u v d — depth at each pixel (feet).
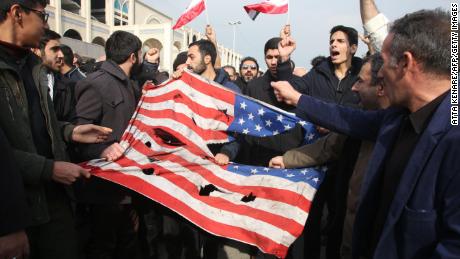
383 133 4.93
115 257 10.18
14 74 5.93
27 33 6.04
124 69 9.82
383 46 4.52
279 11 15.15
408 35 4.06
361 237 5.08
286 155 8.49
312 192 7.97
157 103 9.54
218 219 7.92
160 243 12.69
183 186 8.26
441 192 3.77
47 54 12.53
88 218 10.01
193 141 9.19
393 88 4.44
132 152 8.73
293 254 12.71
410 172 4.01
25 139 5.99
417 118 4.27
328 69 11.38
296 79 11.87
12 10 5.79
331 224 8.75
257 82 12.51
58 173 6.12
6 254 4.77
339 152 7.71
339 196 7.71
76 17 79.41
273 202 8.03
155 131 9.18
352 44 11.00
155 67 18.56
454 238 3.53
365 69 6.59
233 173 8.67
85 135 7.77
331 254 8.46
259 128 9.27
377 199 4.95
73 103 8.96
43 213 6.23
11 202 4.75
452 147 3.67
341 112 6.47
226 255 8.25
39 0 6.08
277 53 11.70
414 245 3.94
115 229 9.62
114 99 9.27
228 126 9.40
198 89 9.71
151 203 9.48
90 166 8.04
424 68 4.04
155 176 8.25
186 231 11.76
